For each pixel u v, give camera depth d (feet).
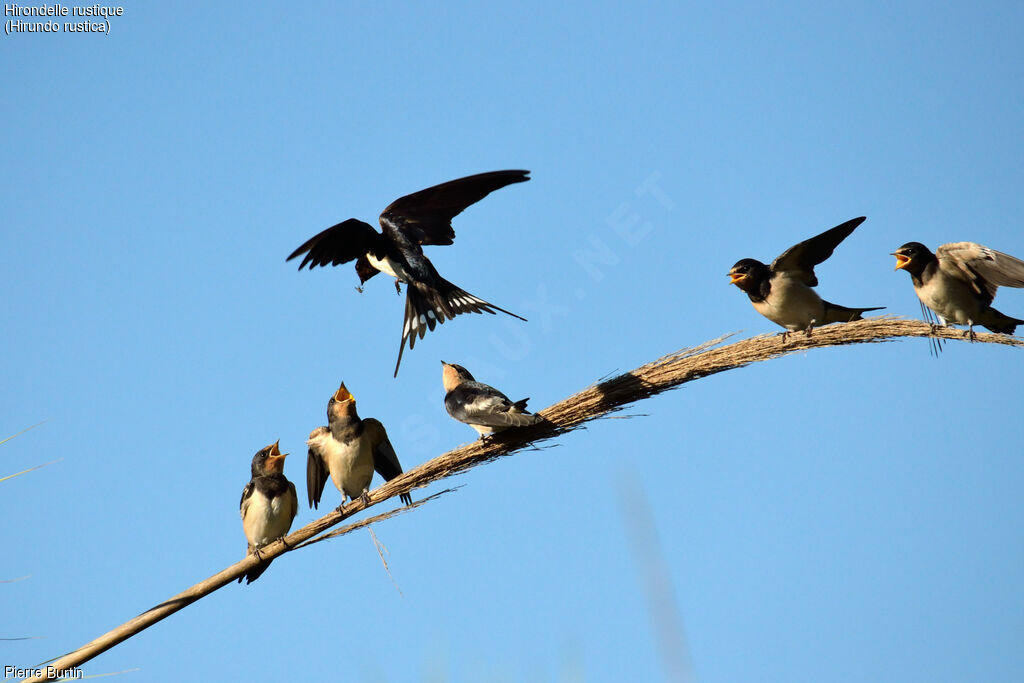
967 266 40.37
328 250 41.06
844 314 41.32
